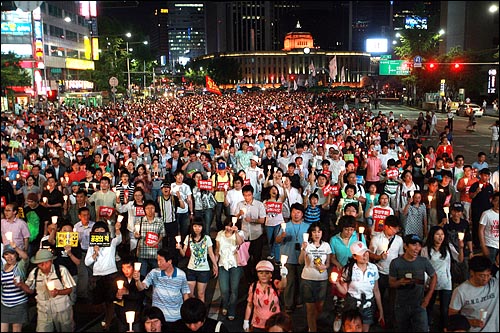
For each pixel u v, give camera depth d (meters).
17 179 12.08
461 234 7.75
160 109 43.94
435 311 8.11
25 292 6.77
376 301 6.62
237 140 18.70
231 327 7.61
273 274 6.65
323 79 168.38
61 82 56.69
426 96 68.50
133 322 6.62
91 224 8.63
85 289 8.52
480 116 52.94
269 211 9.55
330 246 7.32
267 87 177.12
